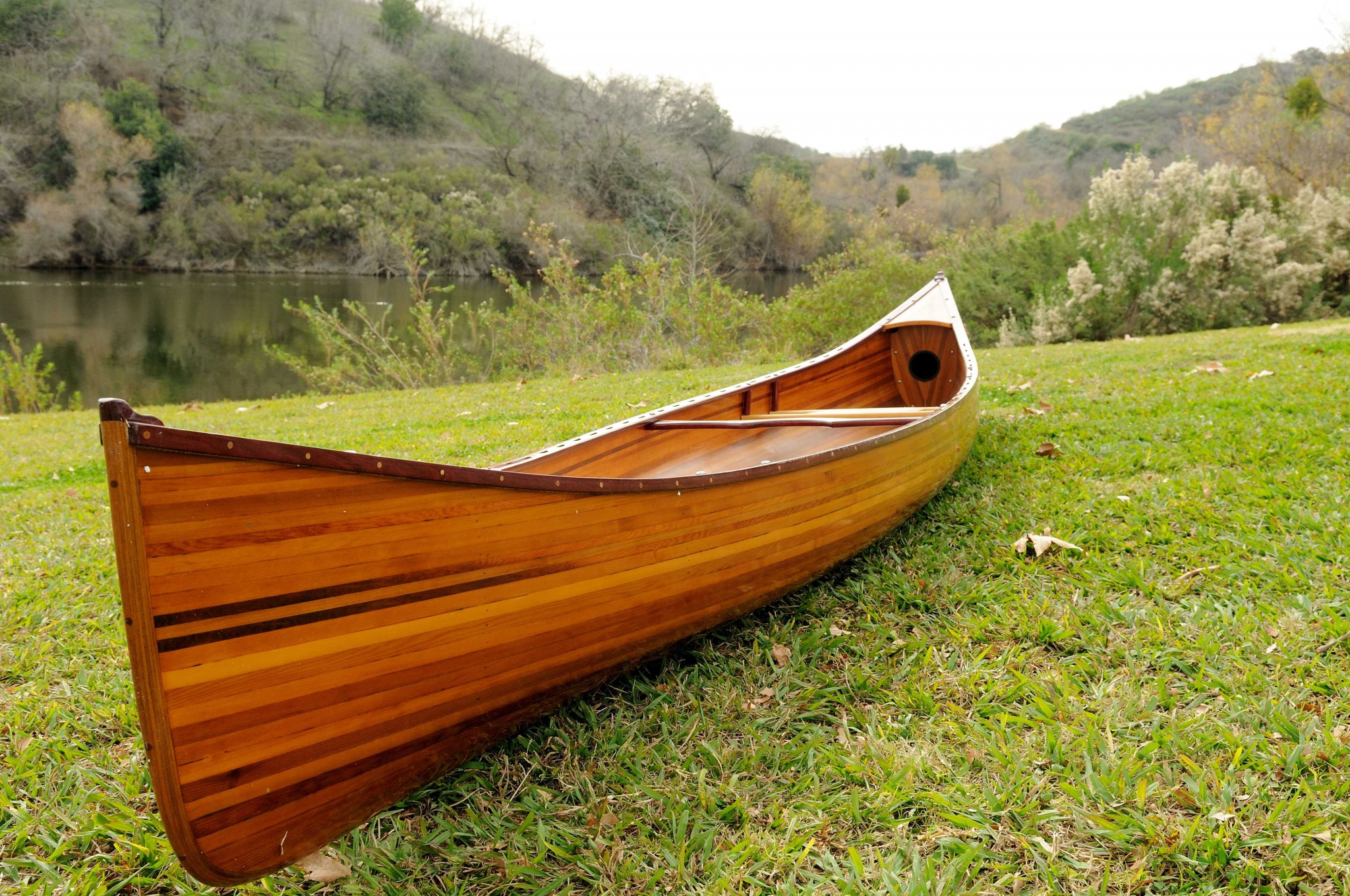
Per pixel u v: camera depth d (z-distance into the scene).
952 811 1.95
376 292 33.44
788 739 2.34
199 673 1.53
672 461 3.88
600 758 2.27
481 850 1.95
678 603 2.46
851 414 4.22
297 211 44.75
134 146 41.97
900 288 17.55
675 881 1.83
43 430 8.59
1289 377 6.05
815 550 2.99
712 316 13.88
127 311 25.83
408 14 75.94
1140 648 2.57
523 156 57.16
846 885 1.75
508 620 2.00
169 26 59.19
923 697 2.40
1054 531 3.52
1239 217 12.83
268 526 1.56
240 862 1.68
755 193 52.81
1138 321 13.38
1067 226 15.58
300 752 1.71
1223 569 3.02
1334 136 23.02
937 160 99.75
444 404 8.70
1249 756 2.03
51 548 3.99
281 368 18.16
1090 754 2.09
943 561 3.39
